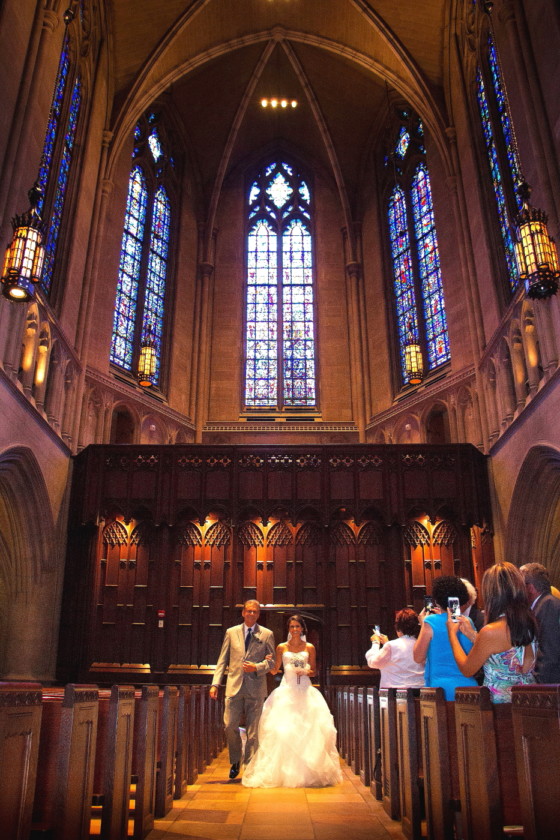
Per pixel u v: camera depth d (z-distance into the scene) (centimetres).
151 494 1684
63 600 1638
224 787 768
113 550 1669
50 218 1630
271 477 1703
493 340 1700
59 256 1723
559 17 1267
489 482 1719
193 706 817
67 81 1752
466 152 1958
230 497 1683
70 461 1722
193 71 2398
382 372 2383
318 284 2614
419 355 2009
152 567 1652
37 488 1513
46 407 1595
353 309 2539
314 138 2744
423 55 2153
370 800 666
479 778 361
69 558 1662
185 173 2617
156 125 2478
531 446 1404
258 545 1689
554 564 1589
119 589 1641
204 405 2409
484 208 1808
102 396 1962
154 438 2177
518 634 425
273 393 2491
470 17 1892
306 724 780
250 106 2658
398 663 682
